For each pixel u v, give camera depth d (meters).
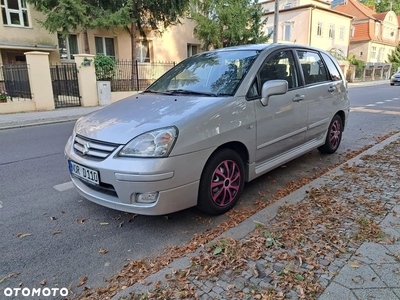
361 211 3.11
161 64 19.41
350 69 29.48
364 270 2.21
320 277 2.16
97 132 2.99
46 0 12.92
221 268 2.31
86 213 3.46
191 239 2.90
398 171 4.21
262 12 20.16
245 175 3.58
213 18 18.84
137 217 3.34
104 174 2.80
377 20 39.66
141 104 3.46
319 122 4.77
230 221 3.18
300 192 3.63
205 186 3.05
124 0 14.71
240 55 3.94
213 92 3.51
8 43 15.09
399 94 16.86
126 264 2.56
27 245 2.85
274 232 2.77
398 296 1.96
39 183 4.39
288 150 4.21
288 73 4.15
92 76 13.18
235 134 3.22
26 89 11.89
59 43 17.19
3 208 3.60
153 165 2.66
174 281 2.21
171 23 17.09
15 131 8.44
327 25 31.53
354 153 5.56
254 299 1.99
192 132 2.86
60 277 2.41
